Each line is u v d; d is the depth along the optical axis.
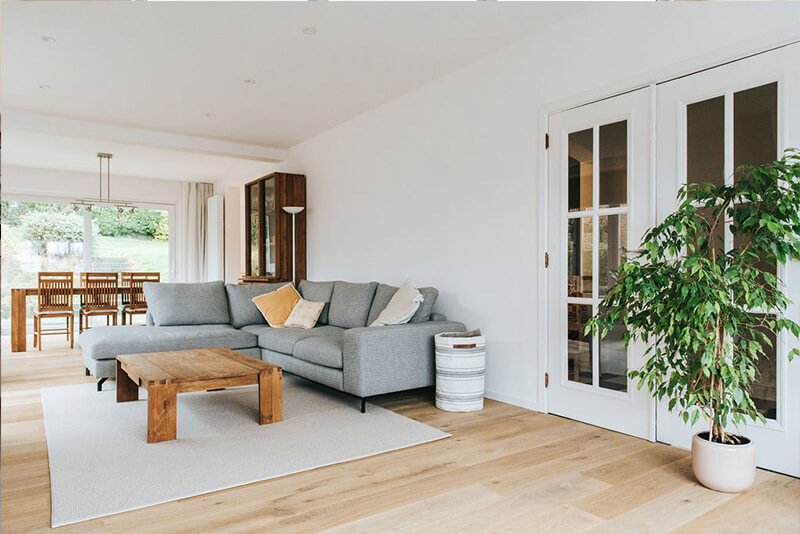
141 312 7.48
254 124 5.93
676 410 2.85
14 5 3.29
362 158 5.53
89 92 4.89
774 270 2.50
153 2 3.25
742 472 2.25
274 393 3.34
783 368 2.46
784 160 2.21
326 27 3.57
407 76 4.46
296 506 2.15
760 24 2.54
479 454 2.75
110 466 2.58
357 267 5.60
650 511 2.10
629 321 2.60
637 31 3.04
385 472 2.51
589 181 3.31
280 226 6.41
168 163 7.96
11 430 3.17
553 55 3.53
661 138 2.94
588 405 3.30
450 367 3.62
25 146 6.75
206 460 2.66
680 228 2.31
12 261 8.17
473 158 4.14
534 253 3.64
